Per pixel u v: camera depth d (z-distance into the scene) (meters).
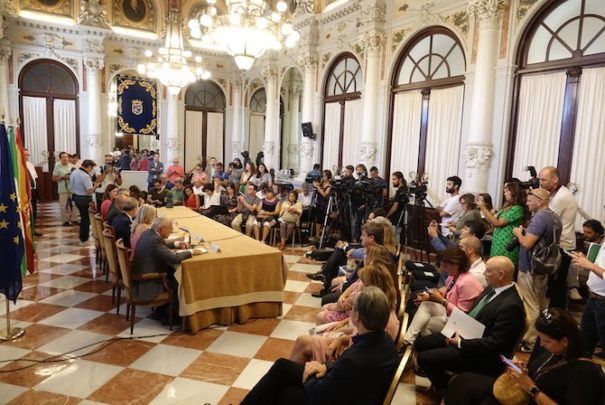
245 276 4.06
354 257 4.27
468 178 6.09
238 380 3.05
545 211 3.36
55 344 3.50
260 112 13.99
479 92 5.91
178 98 12.70
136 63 12.13
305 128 9.70
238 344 3.61
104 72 11.75
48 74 11.22
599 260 2.87
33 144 11.20
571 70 5.17
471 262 3.25
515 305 2.51
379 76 7.93
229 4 5.18
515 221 3.89
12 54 10.65
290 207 7.24
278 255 4.20
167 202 7.89
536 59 5.58
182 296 3.72
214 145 13.54
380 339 1.98
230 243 4.62
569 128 5.21
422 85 7.22
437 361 2.68
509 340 2.48
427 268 4.55
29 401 2.72
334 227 7.66
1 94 10.45
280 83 11.18
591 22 5.02
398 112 7.72
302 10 9.57
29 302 4.43
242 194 8.73
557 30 5.34
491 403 2.22
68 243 7.02
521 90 5.71
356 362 1.92
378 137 8.02
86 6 11.05
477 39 6.13
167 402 2.76
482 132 5.92
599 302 2.80
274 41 5.41
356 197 6.81
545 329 1.90
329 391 1.95
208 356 3.38
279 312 4.24
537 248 3.36
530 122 5.62
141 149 14.62
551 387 1.89
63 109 11.43
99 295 4.68
